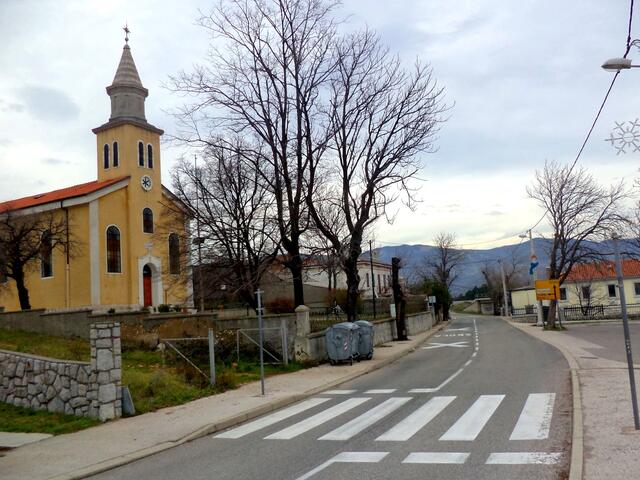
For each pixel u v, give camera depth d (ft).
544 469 20.98
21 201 144.36
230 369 56.29
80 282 121.39
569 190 117.29
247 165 98.02
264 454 26.27
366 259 238.89
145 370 51.90
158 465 25.84
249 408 38.11
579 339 83.30
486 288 356.79
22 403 40.78
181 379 48.24
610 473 19.16
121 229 127.95
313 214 77.30
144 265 130.62
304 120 77.15
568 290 186.60
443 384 45.96
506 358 63.82
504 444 25.04
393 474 21.50
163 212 126.93
